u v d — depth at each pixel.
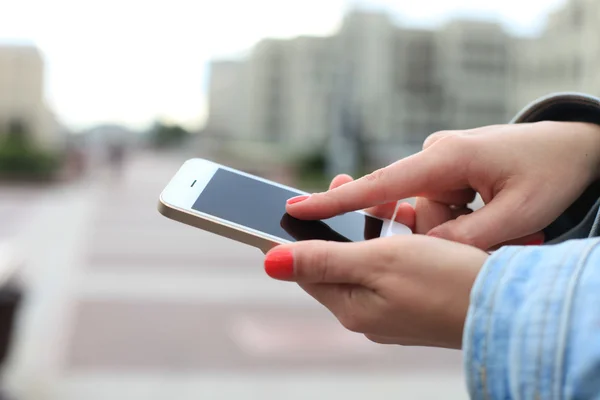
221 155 48.44
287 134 65.31
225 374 4.23
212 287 6.83
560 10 34.06
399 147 33.75
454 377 4.26
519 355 0.66
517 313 0.68
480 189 1.10
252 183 1.37
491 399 0.69
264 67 66.94
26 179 24.36
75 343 4.82
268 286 6.94
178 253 9.30
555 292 0.66
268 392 3.92
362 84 45.44
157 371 4.27
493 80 47.75
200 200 1.27
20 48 41.75
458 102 47.22
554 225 1.18
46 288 6.65
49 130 46.19
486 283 0.72
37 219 13.42
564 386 0.62
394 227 1.26
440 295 0.86
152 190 22.94
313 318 5.61
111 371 4.25
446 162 1.08
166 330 5.19
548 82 35.34
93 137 46.38
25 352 4.59
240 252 9.62
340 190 1.12
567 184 1.08
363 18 46.03
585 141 1.11
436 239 0.91
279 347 4.80
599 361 0.59
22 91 41.75
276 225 1.20
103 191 22.28
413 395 3.93
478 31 47.72
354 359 4.57
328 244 0.92
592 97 1.13
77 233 11.30
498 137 1.09
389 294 0.88
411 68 47.50
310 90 56.31
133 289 6.65
